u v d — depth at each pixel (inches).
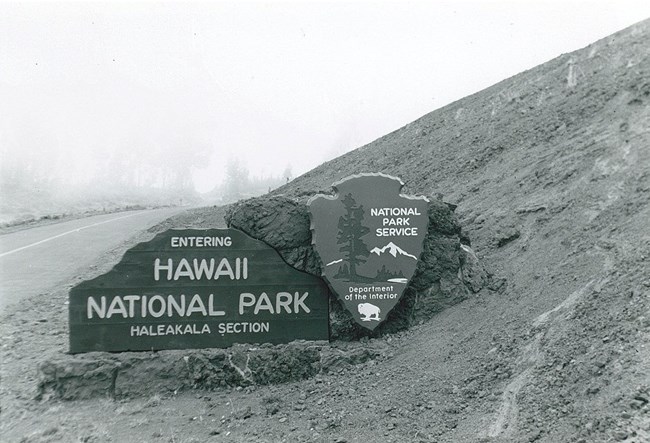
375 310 289.6
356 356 274.5
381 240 293.9
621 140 356.2
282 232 295.6
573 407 176.1
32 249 660.1
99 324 278.2
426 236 299.4
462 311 289.4
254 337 288.2
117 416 242.7
